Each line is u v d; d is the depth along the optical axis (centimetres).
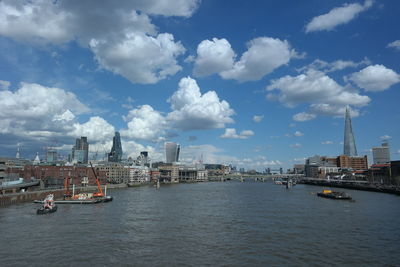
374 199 19700
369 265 6153
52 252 6956
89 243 7756
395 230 9244
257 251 7088
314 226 9894
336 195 19988
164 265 6166
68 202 17588
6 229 9438
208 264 6222
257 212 13238
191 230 9356
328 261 6384
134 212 13375
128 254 6856
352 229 9394
